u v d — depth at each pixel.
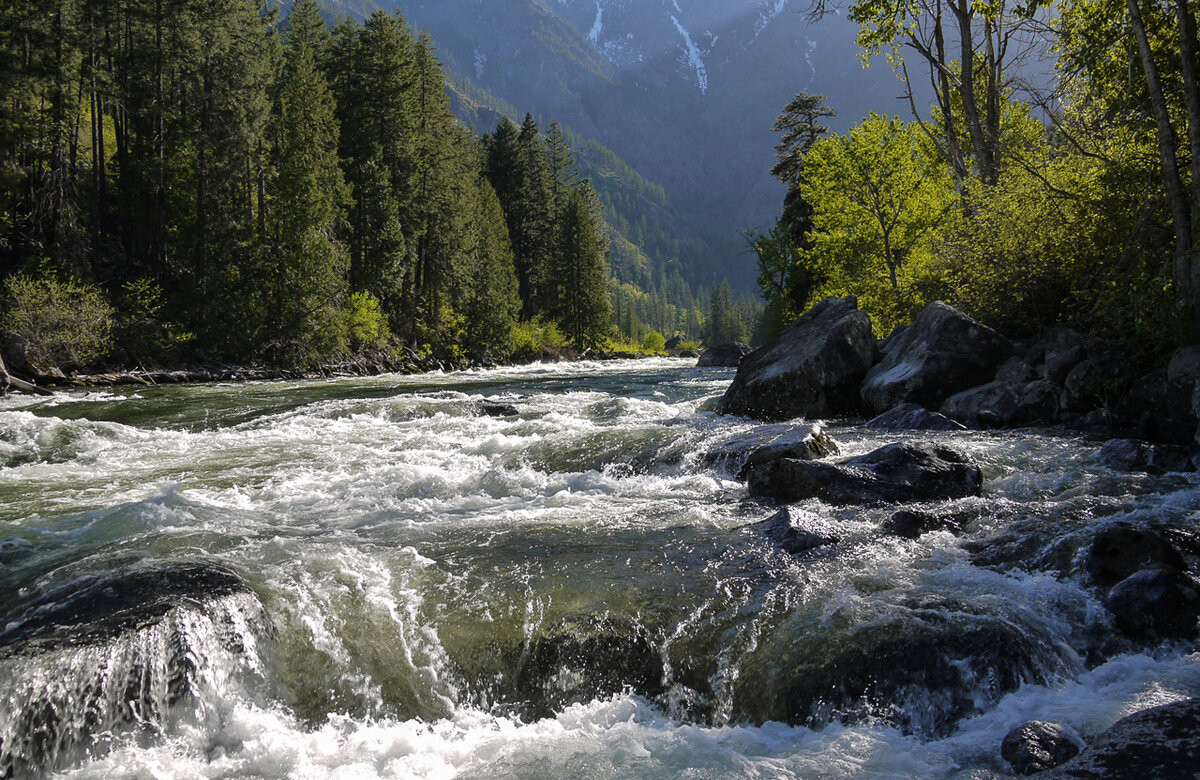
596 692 4.79
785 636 4.85
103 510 7.94
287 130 38.19
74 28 36.72
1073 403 12.06
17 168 33.47
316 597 5.34
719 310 145.75
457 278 54.50
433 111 55.91
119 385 26.59
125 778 3.79
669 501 8.49
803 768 3.73
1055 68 15.96
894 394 13.76
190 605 4.59
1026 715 4.03
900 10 22.14
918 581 5.46
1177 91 13.39
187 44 39.56
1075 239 14.30
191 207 38.31
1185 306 10.80
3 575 5.93
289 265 36.09
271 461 11.33
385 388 25.45
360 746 4.20
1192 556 5.48
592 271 75.38
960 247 16.94
